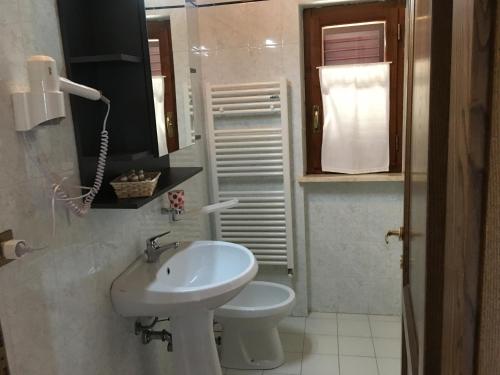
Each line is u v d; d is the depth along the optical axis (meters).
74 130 1.38
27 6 1.18
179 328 1.72
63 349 1.29
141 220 1.82
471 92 0.44
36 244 1.18
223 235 2.83
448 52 0.60
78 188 1.38
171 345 1.77
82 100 1.43
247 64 2.62
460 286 0.49
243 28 2.59
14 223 1.10
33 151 1.17
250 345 2.42
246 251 1.90
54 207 1.25
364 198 2.72
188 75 2.23
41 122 1.10
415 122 0.97
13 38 1.12
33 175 1.17
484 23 0.42
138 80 1.55
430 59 0.61
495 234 0.45
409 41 1.16
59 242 1.28
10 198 1.08
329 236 2.82
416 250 0.92
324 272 2.88
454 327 0.51
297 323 2.83
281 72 2.60
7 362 1.02
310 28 2.64
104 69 1.56
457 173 0.50
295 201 2.76
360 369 2.35
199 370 1.75
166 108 1.82
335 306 2.92
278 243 2.77
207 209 2.09
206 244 2.01
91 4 1.53
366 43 2.60
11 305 1.09
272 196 2.73
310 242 2.85
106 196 1.52
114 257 1.60
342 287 2.88
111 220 1.58
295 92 2.61
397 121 2.66
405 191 1.24
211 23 2.61
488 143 0.44
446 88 0.60
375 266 2.81
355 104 2.61
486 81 0.43
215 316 2.31
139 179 1.51
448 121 0.59
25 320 1.13
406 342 1.14
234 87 2.62
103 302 1.52
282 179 2.73
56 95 1.12
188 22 2.44
